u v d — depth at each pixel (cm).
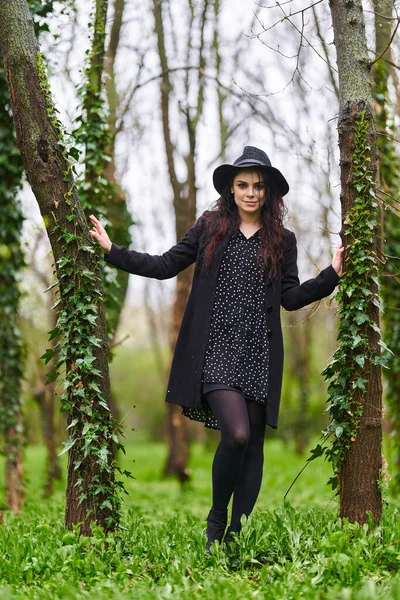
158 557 443
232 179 481
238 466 438
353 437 470
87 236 480
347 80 486
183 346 469
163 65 1238
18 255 927
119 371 4200
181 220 1495
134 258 466
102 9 762
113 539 445
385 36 802
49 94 478
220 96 1268
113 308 799
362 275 473
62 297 476
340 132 486
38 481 1653
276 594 360
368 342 472
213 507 461
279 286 471
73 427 470
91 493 464
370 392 472
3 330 990
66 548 426
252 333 459
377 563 420
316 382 3088
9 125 848
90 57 766
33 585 398
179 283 1592
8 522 677
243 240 473
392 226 905
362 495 469
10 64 472
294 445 2897
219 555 429
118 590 369
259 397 453
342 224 481
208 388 447
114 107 1152
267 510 543
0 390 1010
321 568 391
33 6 725
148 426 4034
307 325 2444
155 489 1435
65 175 474
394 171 884
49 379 478
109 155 790
